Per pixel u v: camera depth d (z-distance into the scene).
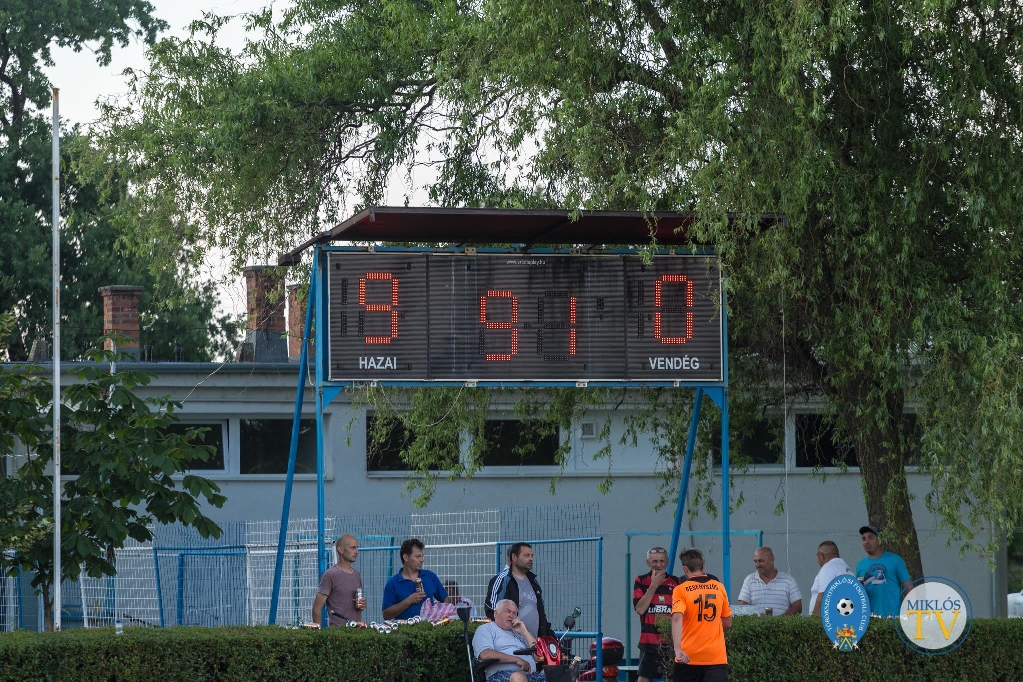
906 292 28.05
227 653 24.05
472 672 25.59
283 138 36.44
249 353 47.88
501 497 44.31
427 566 37.69
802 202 27.73
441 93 33.69
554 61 30.92
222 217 36.16
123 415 30.77
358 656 25.08
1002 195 27.73
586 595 36.69
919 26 27.95
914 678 27.34
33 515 29.62
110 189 38.12
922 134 29.45
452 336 28.11
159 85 36.38
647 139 32.00
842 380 29.70
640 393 37.56
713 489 45.50
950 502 27.75
